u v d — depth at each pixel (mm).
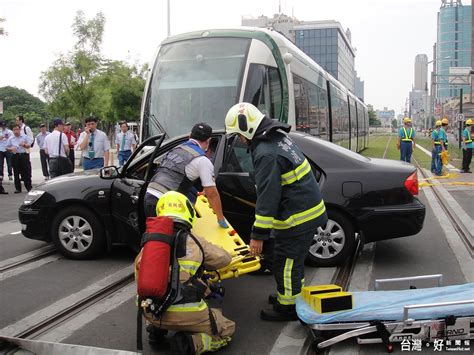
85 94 26906
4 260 7043
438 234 8266
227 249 4617
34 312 5109
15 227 9406
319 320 4078
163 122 10078
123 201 6641
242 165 6344
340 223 6344
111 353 3881
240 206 6297
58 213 7008
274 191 4262
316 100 14008
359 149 31531
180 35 10758
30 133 14555
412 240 7883
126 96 32438
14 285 5953
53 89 27266
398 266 6477
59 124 11305
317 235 6395
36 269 6598
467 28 136875
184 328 3830
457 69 33844
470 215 9812
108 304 5340
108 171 6770
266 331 4539
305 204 4406
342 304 4156
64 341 4441
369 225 6289
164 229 3723
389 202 6293
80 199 6836
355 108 27906
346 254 6391
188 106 9961
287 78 10469
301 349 4180
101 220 6898
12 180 17359
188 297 3764
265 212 4266
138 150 6492
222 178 6277
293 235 4453
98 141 10906
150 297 3641
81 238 6965
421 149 39000
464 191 13336
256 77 9750
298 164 4375
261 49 10016
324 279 5953
